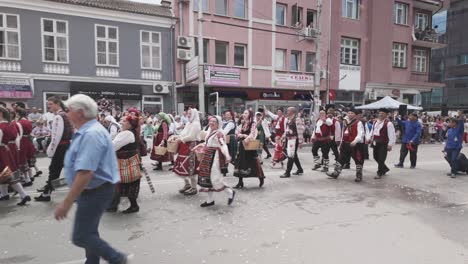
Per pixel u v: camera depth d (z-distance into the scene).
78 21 15.97
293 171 9.18
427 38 27.23
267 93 21.09
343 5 23.78
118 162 5.10
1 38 14.57
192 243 4.11
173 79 18.44
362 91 24.77
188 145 6.32
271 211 5.45
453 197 6.50
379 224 4.87
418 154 13.88
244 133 8.07
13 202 5.82
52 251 3.86
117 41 16.89
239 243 4.12
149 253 3.82
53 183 5.84
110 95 16.72
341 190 6.97
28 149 7.22
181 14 18.31
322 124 8.93
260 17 20.77
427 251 3.92
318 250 3.92
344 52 24.12
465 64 48.72
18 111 7.17
